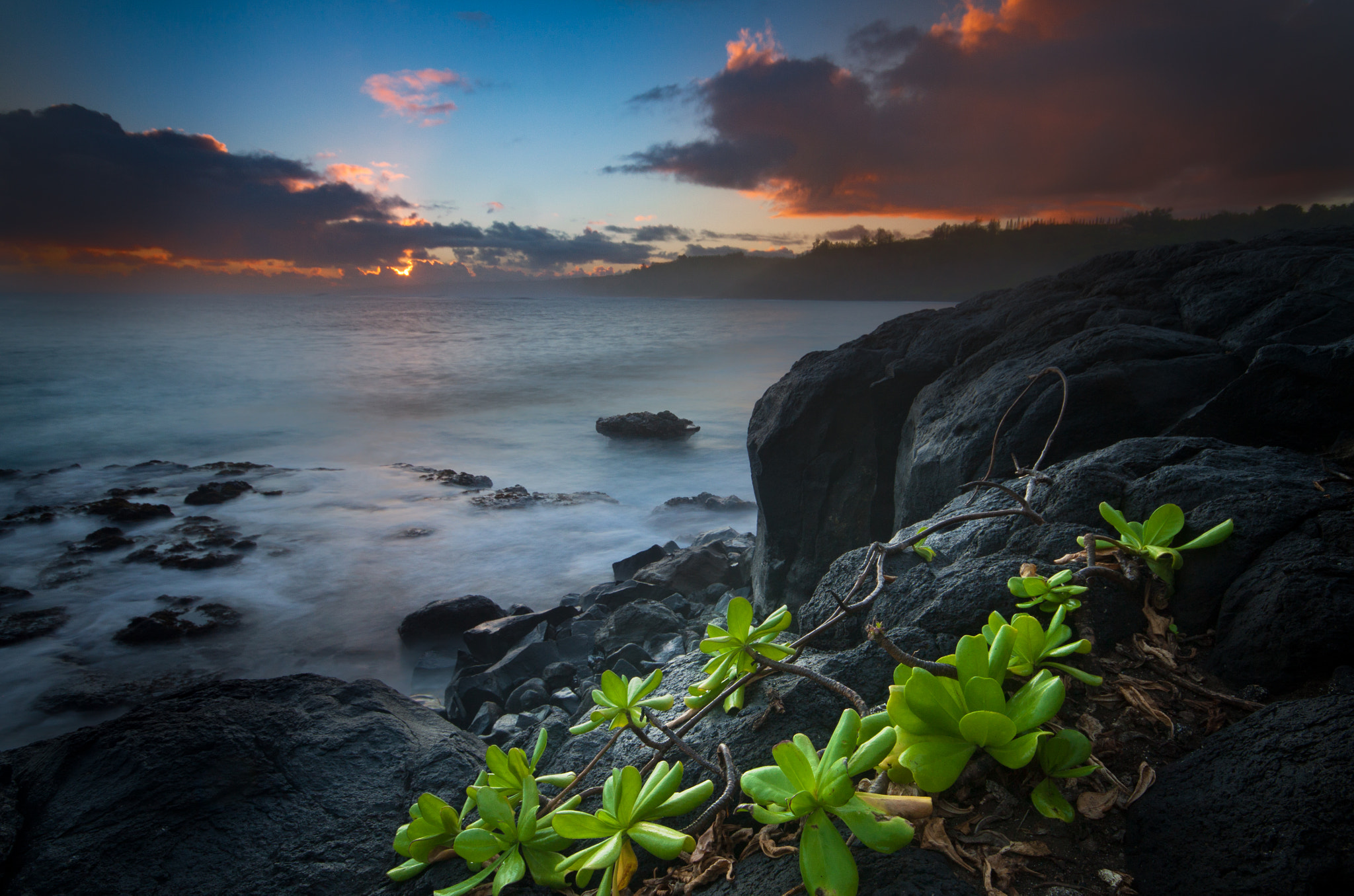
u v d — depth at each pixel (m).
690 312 183.12
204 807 2.30
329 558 12.51
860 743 1.62
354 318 130.00
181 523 14.46
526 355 57.47
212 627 9.58
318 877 2.14
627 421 25.31
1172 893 1.43
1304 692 1.82
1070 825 1.61
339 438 25.00
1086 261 6.79
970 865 1.53
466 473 19.00
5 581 11.27
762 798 1.53
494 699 6.62
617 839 1.56
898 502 5.95
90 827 2.23
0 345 55.06
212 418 28.55
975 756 1.74
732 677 2.23
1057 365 4.65
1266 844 1.37
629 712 2.06
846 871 1.37
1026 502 2.79
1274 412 3.36
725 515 15.01
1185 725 1.83
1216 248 5.99
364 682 3.06
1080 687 1.96
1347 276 4.46
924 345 6.62
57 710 7.59
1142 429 4.20
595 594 9.49
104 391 35.03
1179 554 2.23
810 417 6.55
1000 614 2.18
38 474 19.09
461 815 2.02
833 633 2.61
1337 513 2.13
